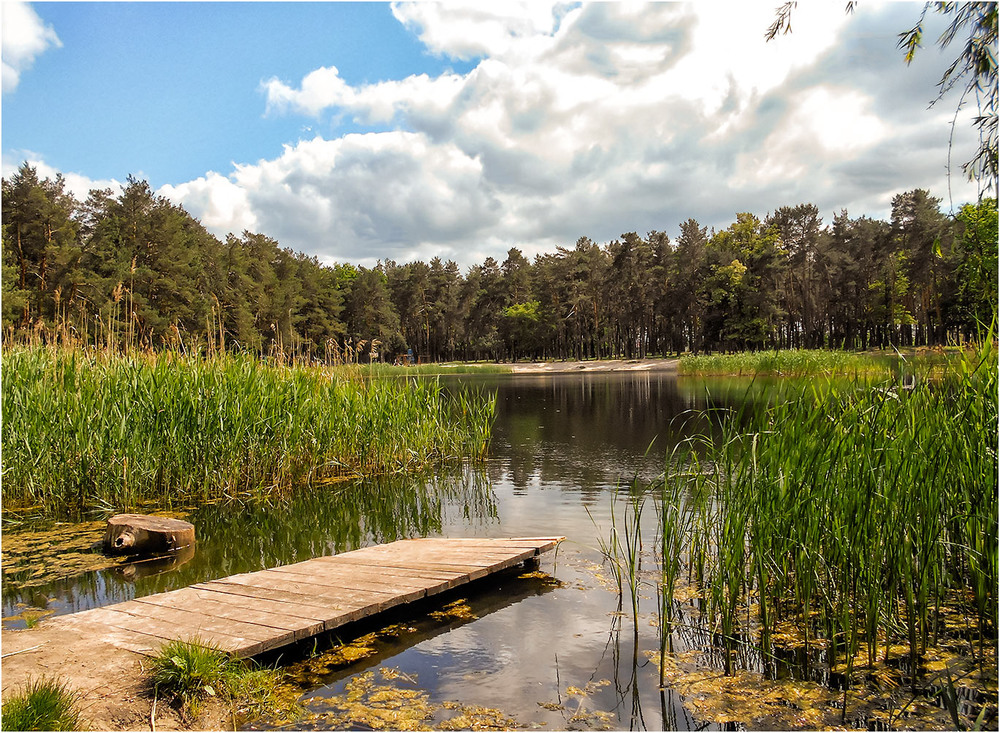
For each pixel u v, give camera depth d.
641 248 63.72
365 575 4.82
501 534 6.39
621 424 15.15
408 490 8.59
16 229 34.00
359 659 3.74
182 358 9.10
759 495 4.11
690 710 3.14
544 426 15.21
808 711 3.12
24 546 6.12
